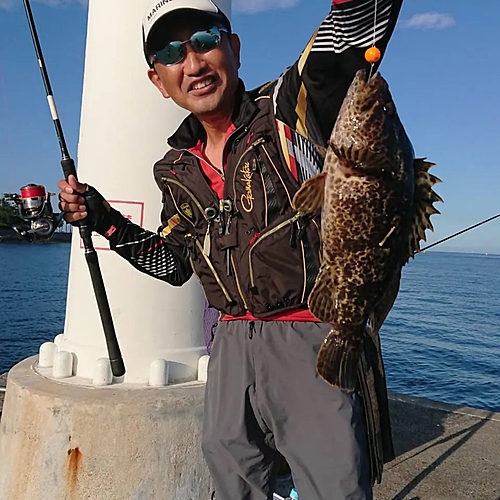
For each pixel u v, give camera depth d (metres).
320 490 2.14
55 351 3.95
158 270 2.80
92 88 3.81
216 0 3.64
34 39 2.91
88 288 3.71
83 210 2.67
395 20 1.96
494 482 4.04
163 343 3.68
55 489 3.26
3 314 20.00
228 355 2.42
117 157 3.68
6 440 3.50
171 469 3.30
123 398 3.28
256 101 2.32
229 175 2.29
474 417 5.26
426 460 4.38
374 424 2.22
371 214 2.10
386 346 20.98
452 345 21.56
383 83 2.04
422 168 2.20
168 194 2.55
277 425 2.26
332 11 1.97
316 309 2.16
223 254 2.32
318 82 2.05
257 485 2.40
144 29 2.35
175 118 3.70
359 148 2.03
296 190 2.20
